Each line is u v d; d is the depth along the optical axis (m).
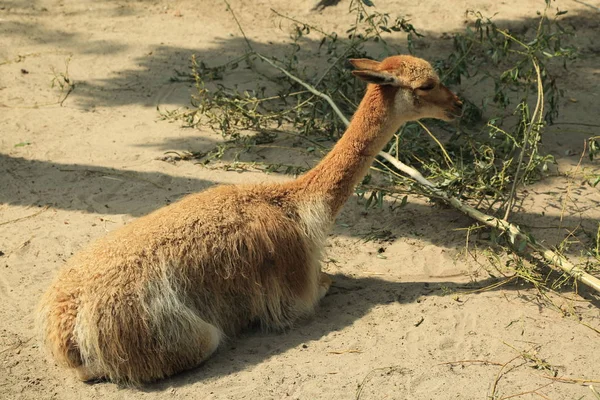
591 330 6.46
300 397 5.79
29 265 7.51
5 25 12.87
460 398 5.74
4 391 5.95
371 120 6.71
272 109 10.57
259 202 6.53
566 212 8.26
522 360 6.13
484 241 7.84
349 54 10.73
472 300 6.89
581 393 5.76
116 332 5.78
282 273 6.46
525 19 12.66
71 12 13.38
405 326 6.57
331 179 6.68
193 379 6.03
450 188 7.89
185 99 10.91
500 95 9.52
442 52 11.88
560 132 9.84
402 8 13.18
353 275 7.41
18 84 11.25
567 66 11.48
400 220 8.30
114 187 8.88
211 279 6.19
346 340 6.42
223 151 9.44
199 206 6.41
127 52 12.14
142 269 5.93
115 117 10.48
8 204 8.55
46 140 9.86
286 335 6.54
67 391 5.95
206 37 12.58
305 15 13.19
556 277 7.28
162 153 9.61
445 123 10.09
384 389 5.84
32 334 6.61
